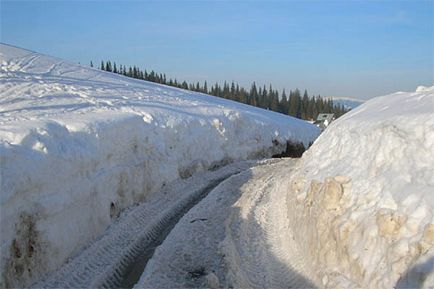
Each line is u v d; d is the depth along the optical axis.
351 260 6.72
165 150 15.98
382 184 7.11
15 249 7.18
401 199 6.36
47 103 16.73
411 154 6.86
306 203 9.80
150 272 8.16
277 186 16.03
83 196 9.73
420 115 7.28
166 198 13.95
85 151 10.51
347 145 9.55
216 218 11.85
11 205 7.29
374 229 6.50
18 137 8.77
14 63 26.73
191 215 11.96
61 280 7.76
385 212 6.41
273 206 13.35
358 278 6.41
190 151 18.00
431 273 5.09
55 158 9.07
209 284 7.72
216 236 10.38
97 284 7.62
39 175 8.27
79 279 7.85
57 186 8.88
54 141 9.63
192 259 8.95
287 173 18.67
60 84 21.98
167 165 15.62
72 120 12.11
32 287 7.32
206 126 20.48
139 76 85.75
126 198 12.33
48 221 8.20
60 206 8.63
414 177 6.50
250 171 19.02
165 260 8.82
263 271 8.63
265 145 25.62
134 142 13.93
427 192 6.00
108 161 11.80
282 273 8.50
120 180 12.16
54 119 11.92
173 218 11.95
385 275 5.78
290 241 10.11
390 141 7.47
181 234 10.41
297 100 91.06
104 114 14.55
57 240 8.31
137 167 13.39
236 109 27.36
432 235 5.42
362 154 8.44
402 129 7.33
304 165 12.98
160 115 17.78
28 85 20.47
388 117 8.34
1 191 7.09
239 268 8.55
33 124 10.10
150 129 15.70
